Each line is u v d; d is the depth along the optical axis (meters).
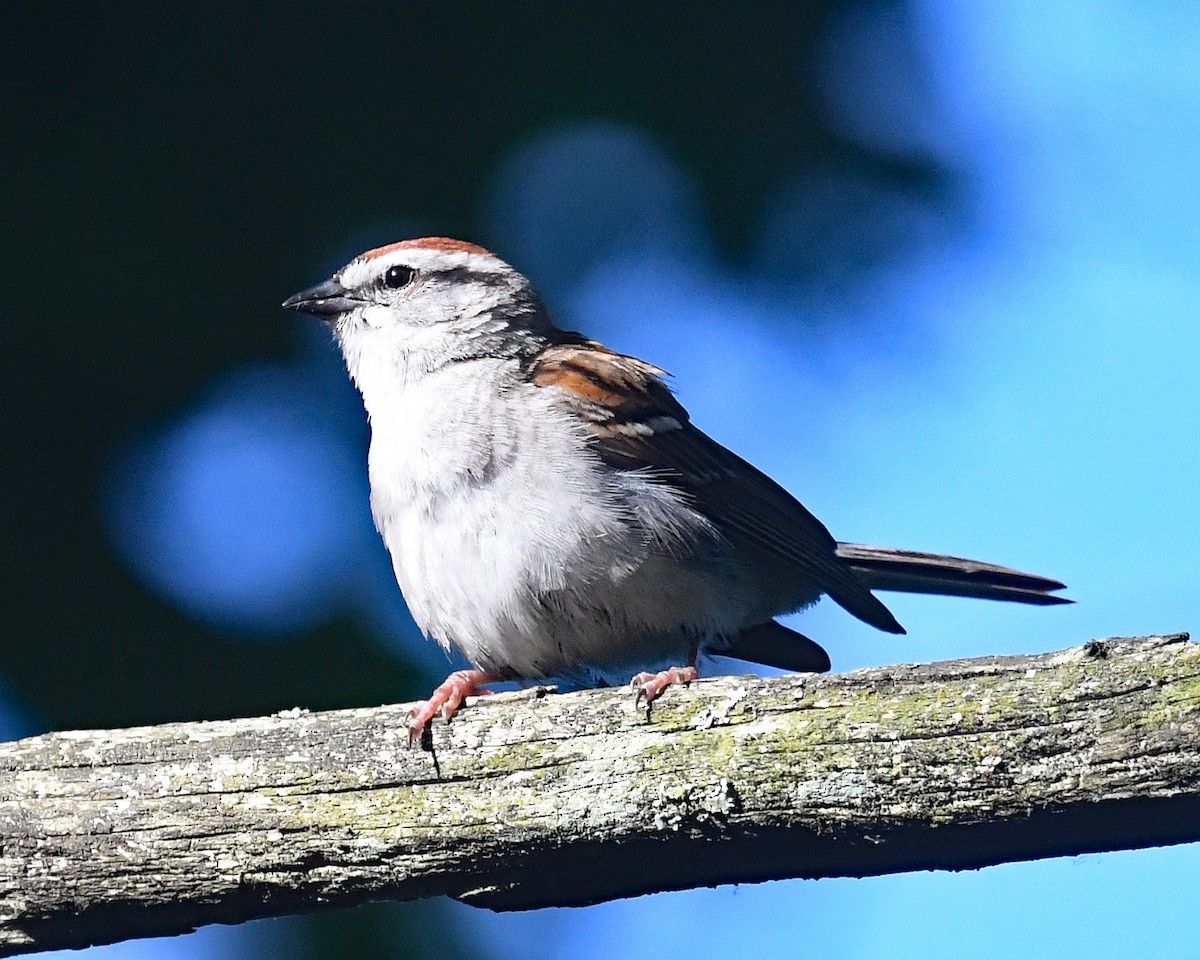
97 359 10.95
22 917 6.94
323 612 10.68
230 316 11.20
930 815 6.29
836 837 6.47
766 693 6.60
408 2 11.66
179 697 10.38
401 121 11.67
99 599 10.48
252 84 11.52
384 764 6.86
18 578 10.46
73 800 6.93
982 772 6.20
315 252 11.45
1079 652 6.23
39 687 10.29
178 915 7.00
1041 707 6.17
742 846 6.59
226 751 6.97
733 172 11.96
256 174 11.45
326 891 6.91
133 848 6.87
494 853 6.74
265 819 6.84
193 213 11.31
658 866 6.76
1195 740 5.91
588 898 6.97
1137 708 6.04
